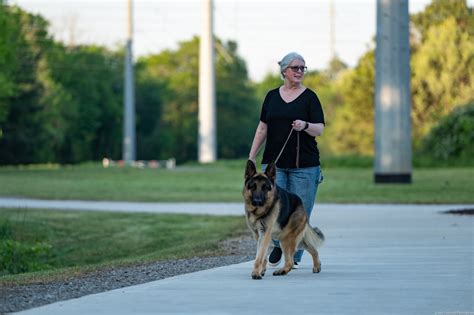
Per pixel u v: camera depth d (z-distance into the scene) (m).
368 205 29.06
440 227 20.53
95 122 104.19
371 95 87.75
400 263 13.73
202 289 11.00
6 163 80.56
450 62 74.12
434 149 65.25
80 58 105.50
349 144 88.62
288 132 13.02
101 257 21.41
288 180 13.20
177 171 60.19
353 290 10.87
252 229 12.16
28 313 9.37
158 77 116.88
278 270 12.33
